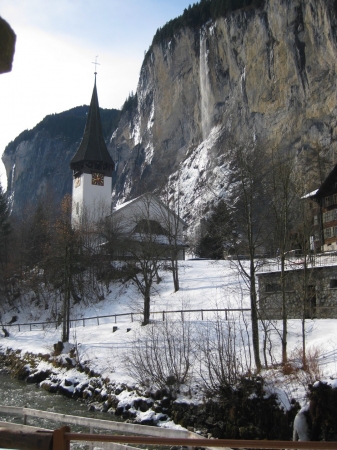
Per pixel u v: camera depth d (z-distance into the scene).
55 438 4.21
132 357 26.69
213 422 19.47
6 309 56.41
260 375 19.72
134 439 4.20
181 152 139.88
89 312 47.16
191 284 45.06
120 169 179.62
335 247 48.53
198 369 23.11
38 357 33.53
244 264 37.38
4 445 4.30
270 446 4.02
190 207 101.12
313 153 79.75
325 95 88.56
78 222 63.91
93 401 24.83
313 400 16.86
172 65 141.50
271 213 25.64
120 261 51.94
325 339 22.55
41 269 58.69
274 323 26.50
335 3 83.44
